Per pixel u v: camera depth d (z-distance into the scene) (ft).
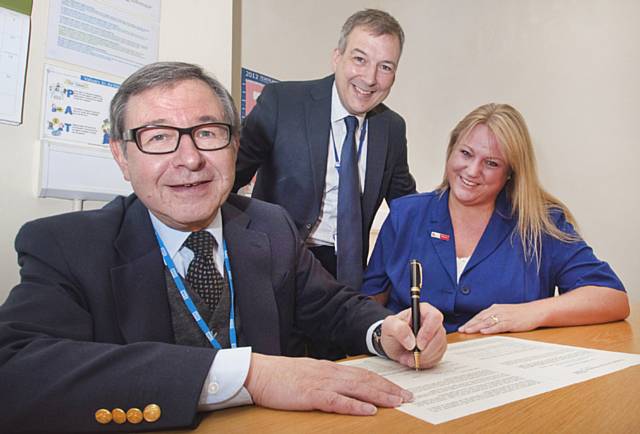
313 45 9.87
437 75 10.53
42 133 4.10
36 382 1.82
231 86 5.66
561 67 8.98
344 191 5.28
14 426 1.80
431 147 10.62
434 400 2.05
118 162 2.93
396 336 2.64
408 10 10.93
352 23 5.15
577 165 8.80
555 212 4.91
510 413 1.90
